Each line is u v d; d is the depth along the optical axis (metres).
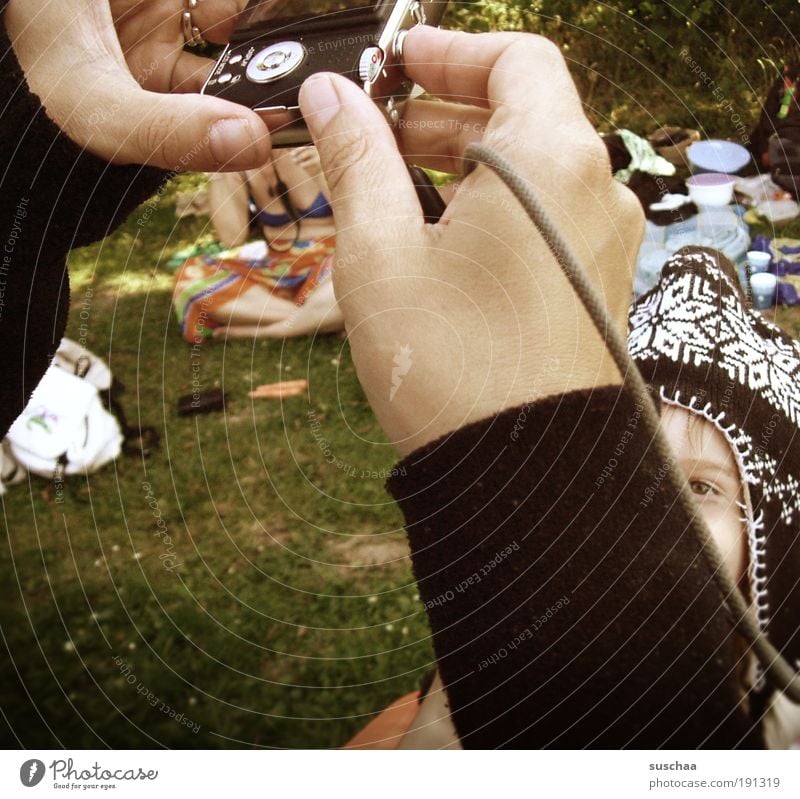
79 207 0.81
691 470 0.75
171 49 0.98
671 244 1.55
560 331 0.58
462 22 1.76
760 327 0.91
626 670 0.58
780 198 1.74
